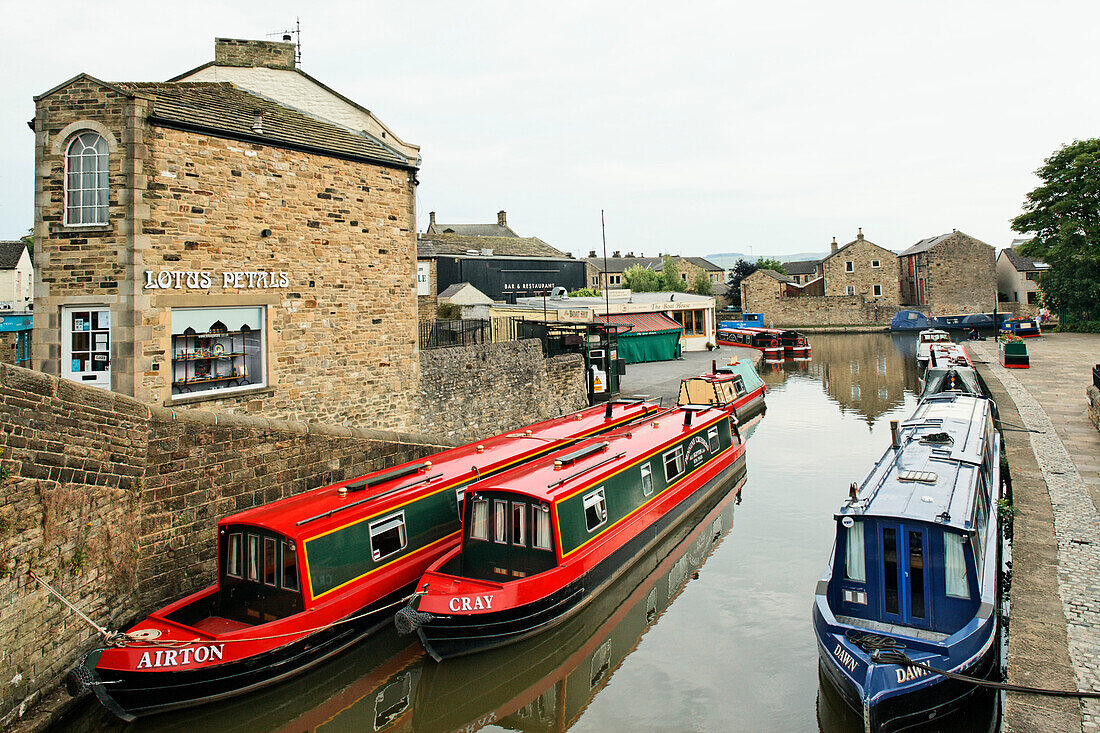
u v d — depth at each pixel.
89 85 11.35
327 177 14.38
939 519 8.50
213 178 12.42
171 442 10.38
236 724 8.80
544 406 22.84
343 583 10.00
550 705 9.62
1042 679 7.30
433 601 9.62
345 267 14.78
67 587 8.62
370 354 15.36
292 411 13.77
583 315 36.56
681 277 72.44
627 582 12.73
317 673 9.53
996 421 19.12
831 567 9.05
